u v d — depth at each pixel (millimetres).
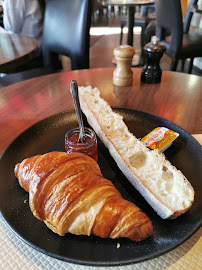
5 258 209
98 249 202
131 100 463
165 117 407
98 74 577
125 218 204
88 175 220
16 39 783
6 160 303
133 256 192
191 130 370
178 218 230
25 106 452
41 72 833
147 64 517
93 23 2764
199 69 1430
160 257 207
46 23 846
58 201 206
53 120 389
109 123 353
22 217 234
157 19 1118
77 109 282
